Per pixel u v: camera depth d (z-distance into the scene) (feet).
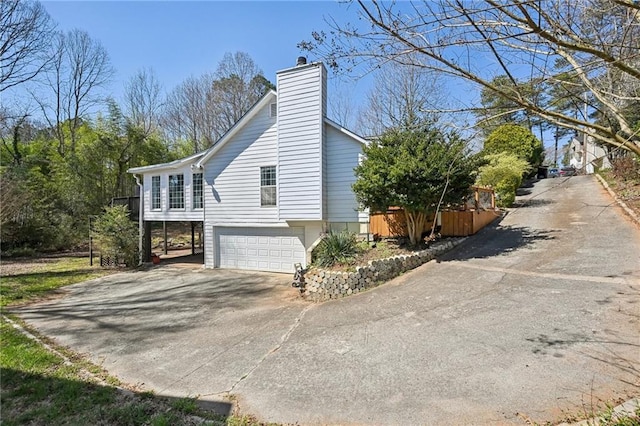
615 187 44.04
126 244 47.37
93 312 26.23
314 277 27.78
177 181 48.11
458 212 35.99
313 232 38.06
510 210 44.45
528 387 11.73
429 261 29.86
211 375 14.99
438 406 11.29
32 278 40.57
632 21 6.64
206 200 44.75
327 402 12.18
